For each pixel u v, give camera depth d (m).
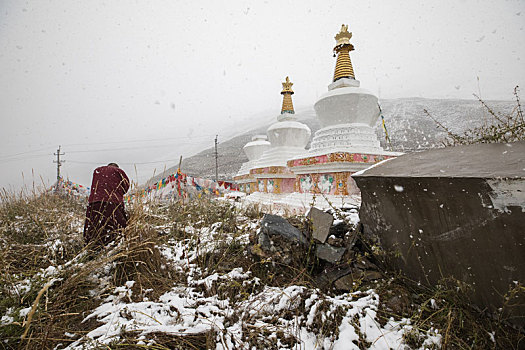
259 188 10.66
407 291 2.34
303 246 2.95
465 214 1.86
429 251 2.22
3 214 4.95
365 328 1.92
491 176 1.60
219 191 10.19
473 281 1.89
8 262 2.79
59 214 4.84
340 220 3.37
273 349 1.78
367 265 2.73
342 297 2.33
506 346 1.66
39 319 1.93
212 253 3.25
